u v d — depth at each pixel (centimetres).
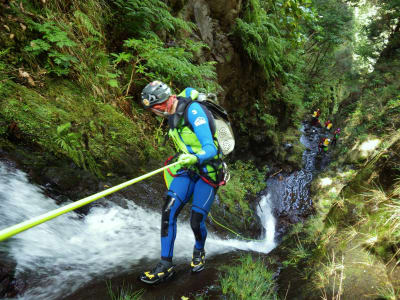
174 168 224
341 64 1719
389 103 875
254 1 790
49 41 348
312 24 1355
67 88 346
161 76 484
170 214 217
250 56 771
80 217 266
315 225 396
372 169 297
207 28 684
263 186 827
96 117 358
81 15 385
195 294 214
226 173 231
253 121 909
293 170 969
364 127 920
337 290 204
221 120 227
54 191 262
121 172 342
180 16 612
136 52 485
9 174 234
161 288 215
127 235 281
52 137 286
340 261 230
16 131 261
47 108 303
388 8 1215
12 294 176
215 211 479
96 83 393
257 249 454
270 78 984
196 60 623
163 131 489
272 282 251
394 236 212
